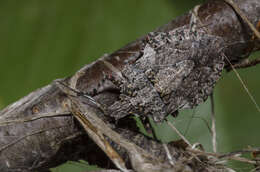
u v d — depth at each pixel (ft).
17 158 0.50
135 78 0.50
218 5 0.50
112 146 0.50
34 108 0.50
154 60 0.50
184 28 0.50
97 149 0.51
